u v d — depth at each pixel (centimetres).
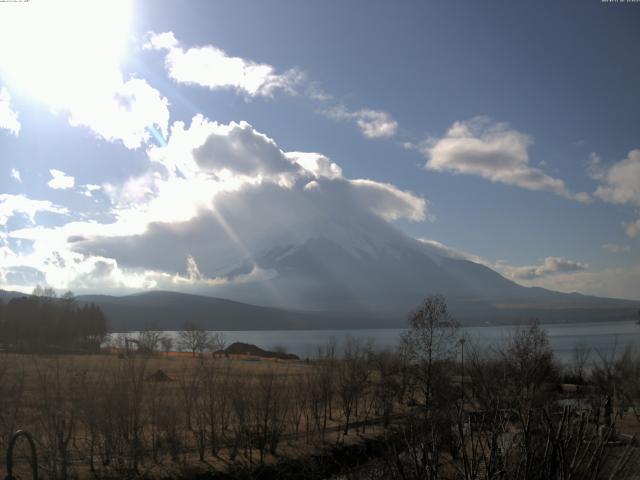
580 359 6719
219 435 4334
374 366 6225
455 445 1471
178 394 4609
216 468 3619
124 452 3647
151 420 4141
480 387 2738
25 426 3391
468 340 5694
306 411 4972
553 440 1165
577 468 1180
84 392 3647
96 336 14375
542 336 5194
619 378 5453
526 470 1140
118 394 3666
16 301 13550
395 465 1391
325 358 7188
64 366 4719
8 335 11475
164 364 7931
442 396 3253
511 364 4353
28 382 3959
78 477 3266
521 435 1293
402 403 5312
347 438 4216
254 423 4394
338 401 5741
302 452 3925
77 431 4259
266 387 4381
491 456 1230
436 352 5088
